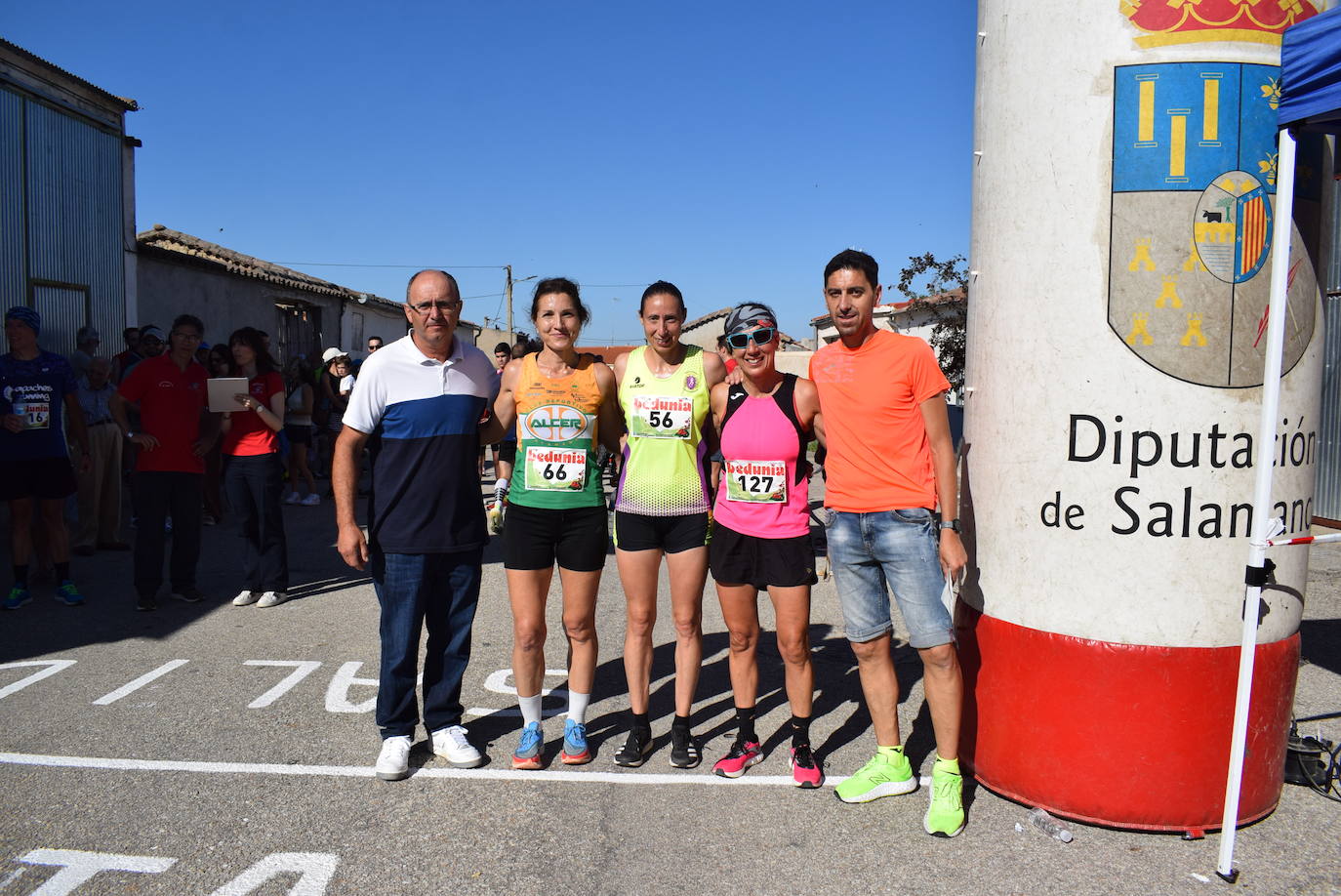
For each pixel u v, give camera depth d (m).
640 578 3.55
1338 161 3.50
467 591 3.71
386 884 2.80
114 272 12.70
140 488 5.92
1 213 10.62
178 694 4.42
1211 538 2.95
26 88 10.94
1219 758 3.03
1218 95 2.89
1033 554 3.16
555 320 3.40
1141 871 2.88
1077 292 3.01
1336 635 5.43
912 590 3.16
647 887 2.79
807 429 3.41
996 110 3.24
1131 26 2.92
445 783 3.51
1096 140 2.97
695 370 3.47
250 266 16.88
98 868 2.88
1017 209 3.15
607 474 5.31
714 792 3.45
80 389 7.71
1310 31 2.61
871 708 3.43
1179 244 2.90
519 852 3.00
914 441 3.18
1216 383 2.91
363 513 10.34
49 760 3.66
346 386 11.75
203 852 2.98
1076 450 3.04
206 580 6.89
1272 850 3.00
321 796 3.38
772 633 5.66
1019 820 3.20
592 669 3.72
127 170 12.96
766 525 3.38
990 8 3.27
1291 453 3.06
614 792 3.45
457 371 3.58
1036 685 3.16
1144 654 2.99
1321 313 3.14
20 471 5.89
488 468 15.52
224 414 6.23
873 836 3.11
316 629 5.55
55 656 5.00
